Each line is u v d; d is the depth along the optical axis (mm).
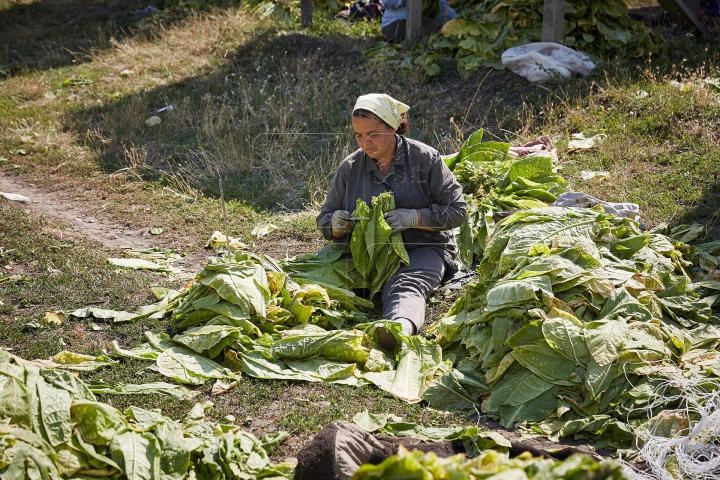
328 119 8305
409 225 4516
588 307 3754
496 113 7863
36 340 4219
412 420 3467
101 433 2865
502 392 3564
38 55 12414
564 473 2113
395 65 9266
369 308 4621
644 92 7641
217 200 6770
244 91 9047
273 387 3734
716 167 6211
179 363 3865
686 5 9328
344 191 4773
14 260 5422
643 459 3062
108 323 4445
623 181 6199
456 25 8969
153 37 12383
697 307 4051
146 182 7262
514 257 4055
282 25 11633
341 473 2775
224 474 2939
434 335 4281
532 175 5691
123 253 5586
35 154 8273
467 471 2236
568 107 7516
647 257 4227
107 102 9734
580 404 3387
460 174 5930
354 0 12516
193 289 4379
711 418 3047
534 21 8828
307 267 4754
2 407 2799
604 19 8906
